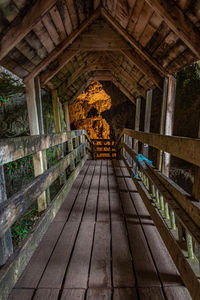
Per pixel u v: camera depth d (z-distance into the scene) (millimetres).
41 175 1985
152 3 2203
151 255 1829
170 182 1873
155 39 3164
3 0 1938
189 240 1334
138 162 3572
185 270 1325
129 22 3293
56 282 1517
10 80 5605
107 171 5039
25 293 1425
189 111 6875
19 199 1407
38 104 4051
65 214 2648
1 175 1308
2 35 2295
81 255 1826
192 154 1329
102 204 2982
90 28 4145
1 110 5898
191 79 6621
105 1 3309
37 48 3080
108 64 6422
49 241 2039
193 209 1312
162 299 1382
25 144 1649
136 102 7965
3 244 1362
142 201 3105
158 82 4234
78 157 4973
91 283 1509
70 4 2893
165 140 1917
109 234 2176
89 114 14258
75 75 5898
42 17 2361
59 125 6008
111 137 13805
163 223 1856
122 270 1640
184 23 2205
